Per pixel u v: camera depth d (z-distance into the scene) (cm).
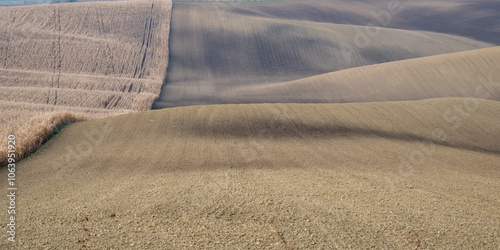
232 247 419
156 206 542
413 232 462
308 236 445
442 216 522
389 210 539
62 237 451
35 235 459
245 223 481
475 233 464
